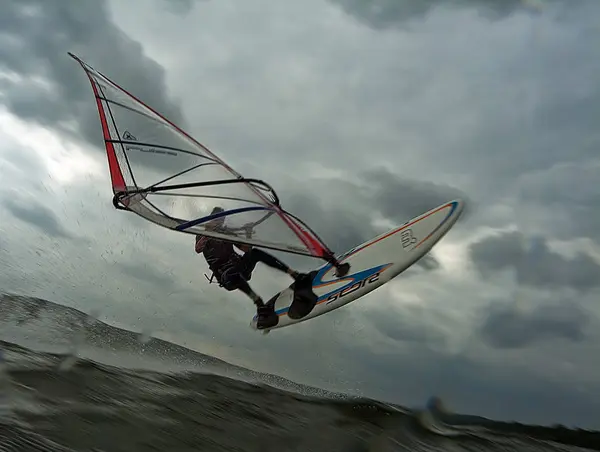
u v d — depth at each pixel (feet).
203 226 15.07
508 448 17.06
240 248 16.26
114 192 15.31
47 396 11.15
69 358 14.35
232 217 15.10
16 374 11.89
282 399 15.83
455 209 15.93
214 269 16.34
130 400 12.24
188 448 10.47
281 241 15.07
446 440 16.20
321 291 16.51
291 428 13.34
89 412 10.89
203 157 15.67
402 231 16.34
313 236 15.48
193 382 15.24
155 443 10.28
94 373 13.52
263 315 16.78
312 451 12.12
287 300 16.84
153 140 15.67
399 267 15.90
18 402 10.43
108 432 10.21
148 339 19.99
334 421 14.93
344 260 16.70
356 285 16.21
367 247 16.61
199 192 15.30
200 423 11.95
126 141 15.57
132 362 15.96
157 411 12.00
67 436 9.57
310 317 16.43
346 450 12.91
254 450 11.32
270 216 15.24
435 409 18.86
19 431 9.20
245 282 16.55
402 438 15.02
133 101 15.89
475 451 15.66
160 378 14.80
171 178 15.47
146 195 15.30
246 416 13.32
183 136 15.83
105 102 15.75
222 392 14.88
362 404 17.63
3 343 14.21
